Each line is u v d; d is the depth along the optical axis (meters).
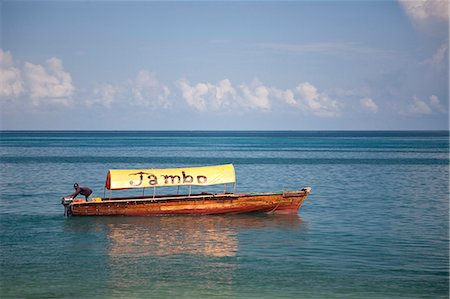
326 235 38.28
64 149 168.62
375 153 151.62
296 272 29.77
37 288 27.31
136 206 43.81
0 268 30.45
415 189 65.44
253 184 72.12
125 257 32.69
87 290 27.03
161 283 28.06
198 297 26.19
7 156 128.75
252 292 26.83
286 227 40.91
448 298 26.00
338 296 26.28
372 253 33.47
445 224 42.25
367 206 51.38
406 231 39.62
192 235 38.19
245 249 34.47
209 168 45.81
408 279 28.61
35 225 41.75
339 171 92.06
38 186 67.19
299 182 74.12
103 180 74.69
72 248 34.81
